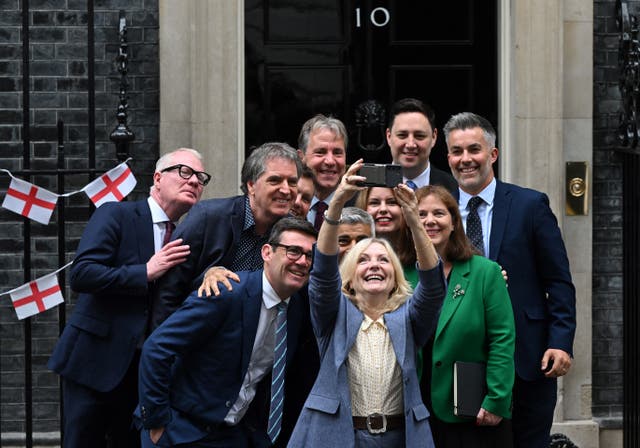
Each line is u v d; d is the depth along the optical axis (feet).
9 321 24.30
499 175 25.17
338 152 20.49
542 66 24.48
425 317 16.80
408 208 16.53
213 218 17.87
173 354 16.70
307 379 17.78
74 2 24.35
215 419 16.94
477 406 17.97
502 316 18.25
